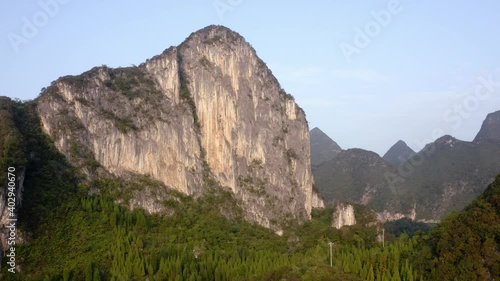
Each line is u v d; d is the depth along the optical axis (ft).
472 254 299.99
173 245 374.43
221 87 523.29
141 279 318.24
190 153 488.44
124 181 433.48
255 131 544.62
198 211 458.91
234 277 334.65
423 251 332.80
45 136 409.08
